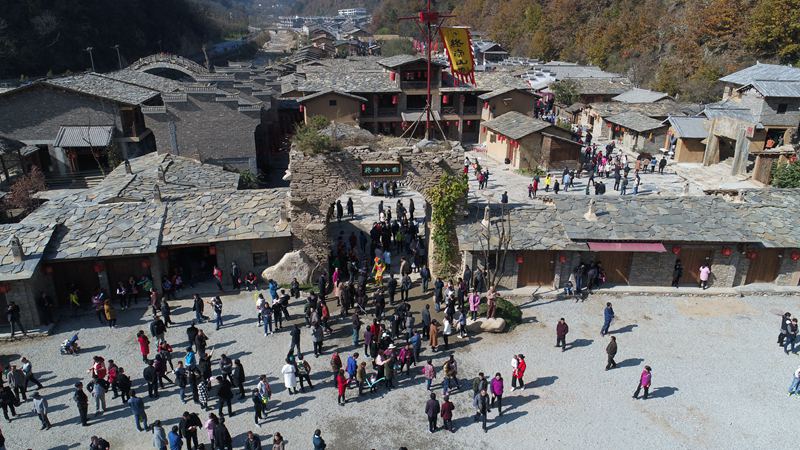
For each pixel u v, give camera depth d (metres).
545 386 22.88
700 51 85.50
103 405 21.39
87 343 25.78
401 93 64.12
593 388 22.75
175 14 132.75
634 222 29.77
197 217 31.02
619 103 70.25
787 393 22.50
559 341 25.22
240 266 31.17
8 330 26.48
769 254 30.22
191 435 18.91
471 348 25.50
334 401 22.22
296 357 24.64
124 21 108.81
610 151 56.12
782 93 49.16
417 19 30.17
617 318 27.75
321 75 65.94
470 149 64.06
